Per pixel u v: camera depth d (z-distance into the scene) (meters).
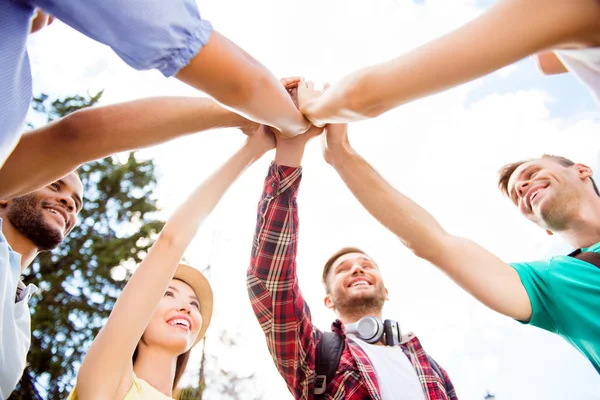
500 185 2.94
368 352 2.59
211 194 2.14
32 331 10.27
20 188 1.44
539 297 2.07
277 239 2.52
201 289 2.64
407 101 1.47
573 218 2.53
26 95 1.05
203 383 11.53
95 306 11.00
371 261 3.04
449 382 2.68
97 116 1.51
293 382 2.47
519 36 1.17
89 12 1.04
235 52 1.26
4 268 1.87
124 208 12.64
